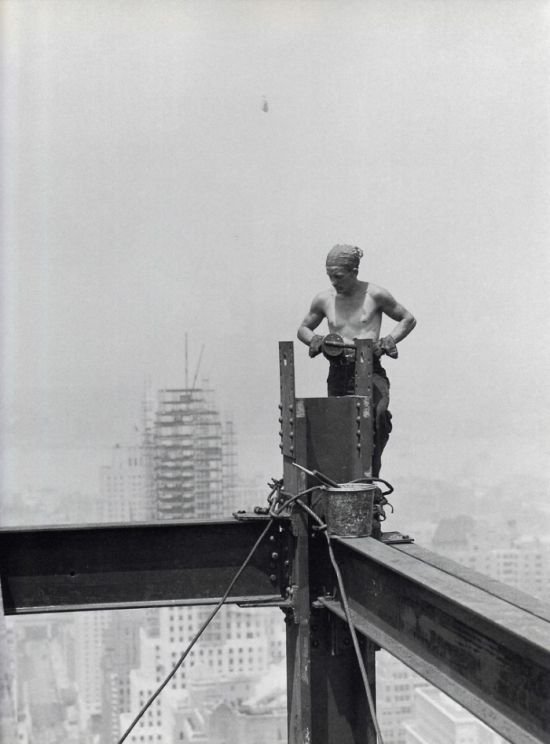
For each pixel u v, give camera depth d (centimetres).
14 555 1032
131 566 1043
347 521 966
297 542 1014
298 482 1012
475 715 661
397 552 889
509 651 641
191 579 1045
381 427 1062
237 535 1052
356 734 1031
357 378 1038
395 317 1084
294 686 1045
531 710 615
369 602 902
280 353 1038
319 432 1038
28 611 1027
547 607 672
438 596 743
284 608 1045
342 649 1017
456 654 718
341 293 1085
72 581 1036
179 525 1042
